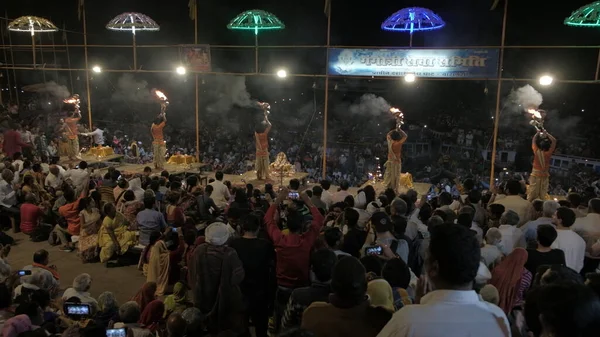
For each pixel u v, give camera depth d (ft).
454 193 56.85
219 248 16.88
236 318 17.08
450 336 7.44
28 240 36.55
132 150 67.21
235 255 16.85
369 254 17.38
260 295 17.79
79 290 21.99
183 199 35.01
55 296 22.68
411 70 47.26
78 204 33.27
